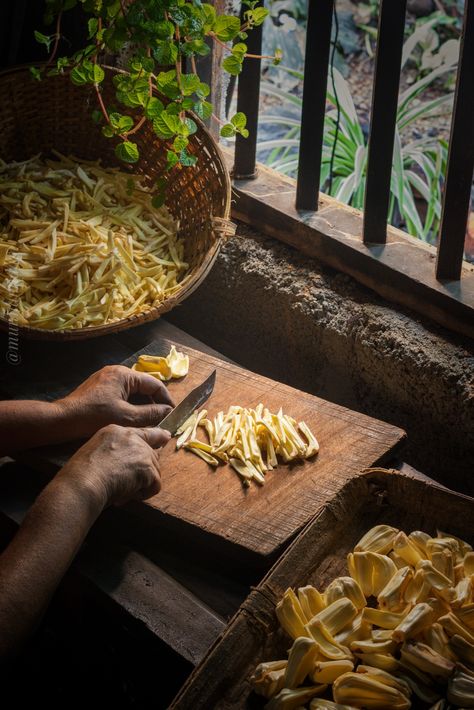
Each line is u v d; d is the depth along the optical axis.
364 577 1.41
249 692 1.28
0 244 2.05
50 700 1.94
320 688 1.28
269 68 4.00
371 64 3.97
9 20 2.45
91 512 1.48
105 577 1.56
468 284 2.08
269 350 2.41
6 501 1.73
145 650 1.63
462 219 2.02
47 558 1.39
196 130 2.08
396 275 2.13
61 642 1.94
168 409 1.77
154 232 2.20
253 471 1.66
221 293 2.46
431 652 1.28
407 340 2.06
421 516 1.51
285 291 2.28
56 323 1.94
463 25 1.92
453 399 1.97
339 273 2.28
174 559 1.62
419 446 2.11
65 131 2.30
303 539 1.44
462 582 1.36
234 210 2.46
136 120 2.23
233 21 1.95
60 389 1.97
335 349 2.21
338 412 1.80
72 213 2.15
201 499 1.62
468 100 1.93
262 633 1.33
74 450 1.73
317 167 2.29
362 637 1.34
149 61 1.93
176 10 1.89
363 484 1.51
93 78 2.00
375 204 2.17
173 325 2.38
